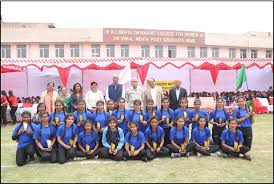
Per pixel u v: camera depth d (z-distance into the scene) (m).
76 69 16.47
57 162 6.40
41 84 16.20
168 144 6.87
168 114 7.12
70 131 6.47
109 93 8.30
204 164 6.23
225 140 6.80
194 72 17.53
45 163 6.39
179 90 8.40
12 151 7.60
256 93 16.62
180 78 17.22
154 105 7.91
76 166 6.13
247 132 6.88
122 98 7.11
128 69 11.55
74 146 6.52
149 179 5.31
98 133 6.84
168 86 15.98
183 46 25.52
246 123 6.90
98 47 24.23
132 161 6.48
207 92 17.36
